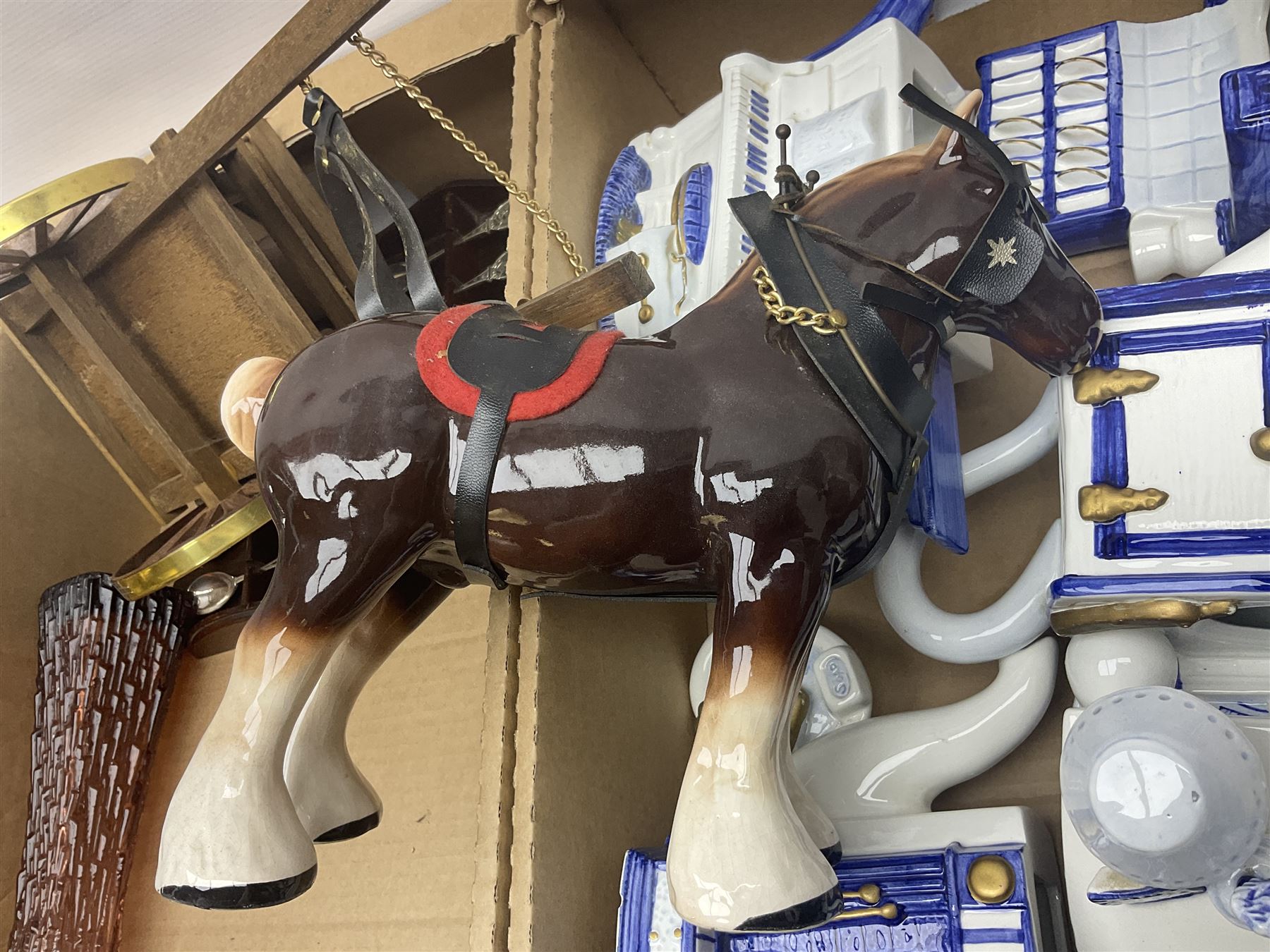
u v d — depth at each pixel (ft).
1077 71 3.06
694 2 3.44
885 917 2.19
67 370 3.65
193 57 3.82
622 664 2.76
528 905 2.23
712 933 2.31
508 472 2.00
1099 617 2.16
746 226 2.17
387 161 3.90
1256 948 1.99
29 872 3.33
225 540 3.21
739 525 1.94
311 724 2.28
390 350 2.14
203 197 3.22
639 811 2.68
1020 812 2.25
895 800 2.45
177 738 3.61
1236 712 2.22
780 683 1.89
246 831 1.88
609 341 2.14
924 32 3.56
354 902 2.96
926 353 2.18
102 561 4.18
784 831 1.80
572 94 3.20
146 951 3.33
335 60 3.56
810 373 2.03
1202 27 2.99
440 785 2.96
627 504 1.98
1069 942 2.40
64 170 4.36
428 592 2.49
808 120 2.96
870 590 3.01
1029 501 2.90
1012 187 2.19
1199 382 2.22
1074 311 2.23
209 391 3.47
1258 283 2.22
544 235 2.93
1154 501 2.18
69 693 3.39
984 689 2.75
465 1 3.33
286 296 3.24
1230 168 2.48
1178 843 1.86
